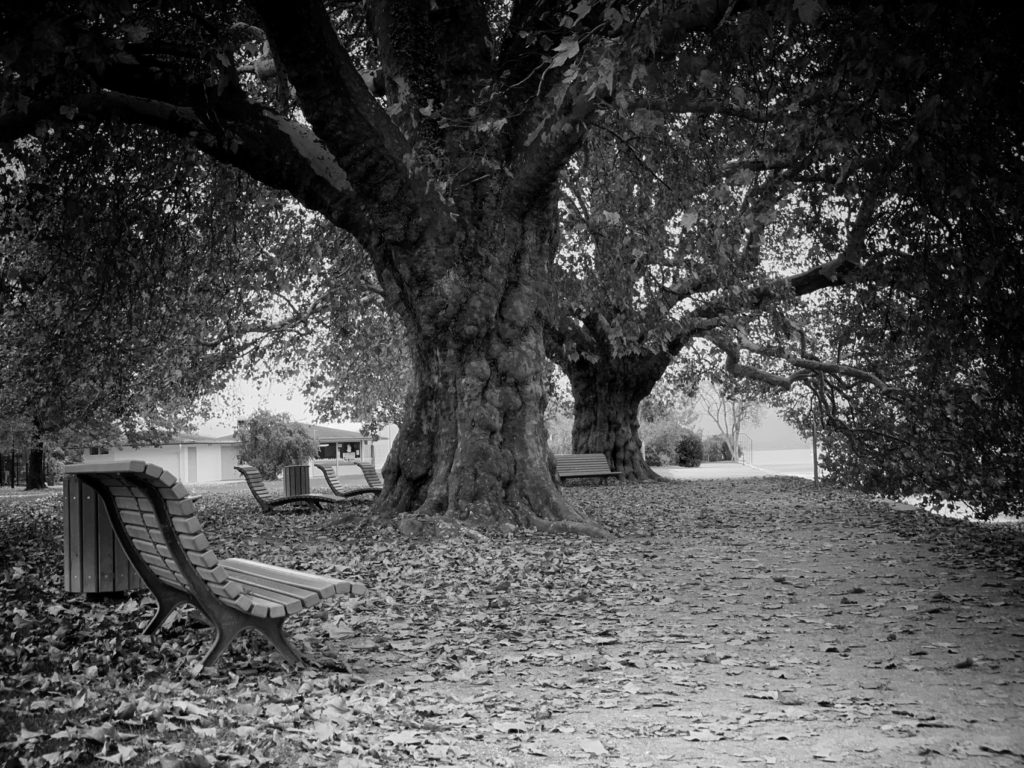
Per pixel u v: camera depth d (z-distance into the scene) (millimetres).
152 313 18266
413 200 12234
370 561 9961
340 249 20406
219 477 62188
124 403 21969
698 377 33438
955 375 15906
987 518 19203
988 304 10062
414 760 3719
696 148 14664
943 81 7812
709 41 9641
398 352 25875
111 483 5617
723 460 59781
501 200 13234
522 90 13391
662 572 9281
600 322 26703
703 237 15984
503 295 13508
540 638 6316
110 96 12195
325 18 10539
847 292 20359
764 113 11000
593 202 17641
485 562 9828
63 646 5652
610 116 14305
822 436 26109
